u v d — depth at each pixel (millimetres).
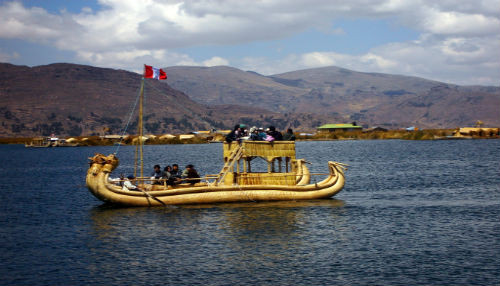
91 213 27750
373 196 32469
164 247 20125
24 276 17016
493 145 119875
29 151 158000
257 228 22953
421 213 26250
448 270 16938
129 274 17062
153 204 28297
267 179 29672
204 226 23484
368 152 97812
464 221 24109
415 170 52125
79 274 17156
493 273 16578
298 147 143375
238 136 29797
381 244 20125
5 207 31125
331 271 17031
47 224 25172
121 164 74125
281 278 16469
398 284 15805
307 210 27094
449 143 141125
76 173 60062
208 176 30094
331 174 31250
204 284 16078
